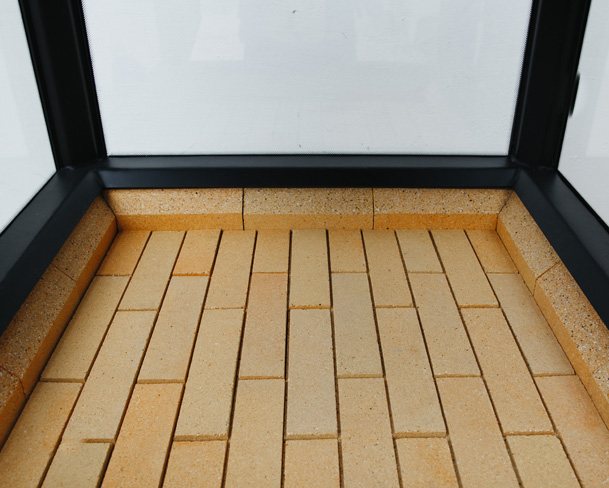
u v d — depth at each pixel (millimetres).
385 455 1423
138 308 1892
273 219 2262
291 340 1771
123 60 2139
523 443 1449
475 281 2012
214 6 2057
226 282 2010
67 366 1672
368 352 1725
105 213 2207
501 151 2287
